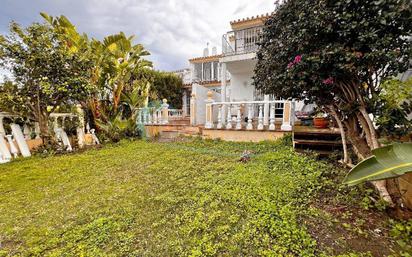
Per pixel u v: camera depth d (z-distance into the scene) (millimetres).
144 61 8969
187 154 5285
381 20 2086
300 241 1806
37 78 5508
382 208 2146
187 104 17109
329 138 4613
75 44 7422
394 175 1396
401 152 1465
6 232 2213
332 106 3256
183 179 3535
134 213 2494
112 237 2049
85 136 7570
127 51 8406
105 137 7566
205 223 2162
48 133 6082
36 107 5859
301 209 2297
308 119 6605
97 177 3922
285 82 3131
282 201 2473
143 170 4211
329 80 2602
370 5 2152
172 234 2051
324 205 2391
